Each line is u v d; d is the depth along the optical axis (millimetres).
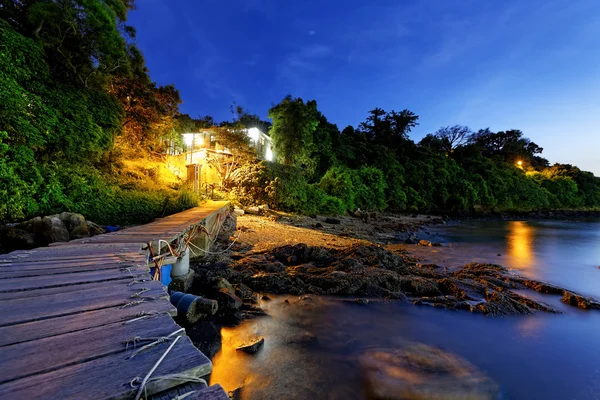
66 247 4984
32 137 8305
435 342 5145
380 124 52562
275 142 29969
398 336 5305
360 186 33375
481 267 10109
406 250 13664
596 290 8578
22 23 10586
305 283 7410
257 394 3637
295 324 5523
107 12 12922
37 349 1713
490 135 68688
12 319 2141
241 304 5918
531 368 4500
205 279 6461
